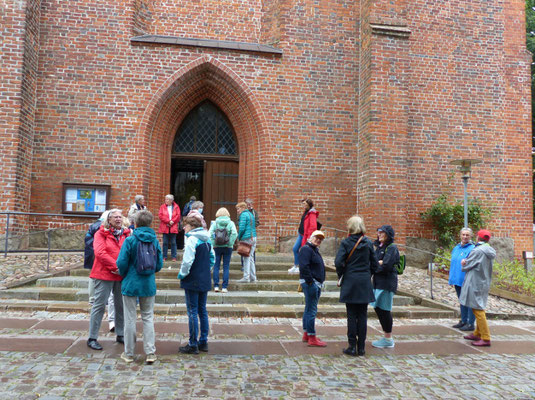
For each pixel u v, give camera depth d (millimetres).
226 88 12078
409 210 12211
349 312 5562
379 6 11664
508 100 12930
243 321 7102
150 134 11570
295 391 4250
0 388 4004
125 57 11414
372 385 4500
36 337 5645
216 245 8320
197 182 12883
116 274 5273
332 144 12227
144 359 4984
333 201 12133
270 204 11836
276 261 10578
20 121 10148
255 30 12656
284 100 12078
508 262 11641
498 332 7145
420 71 12516
